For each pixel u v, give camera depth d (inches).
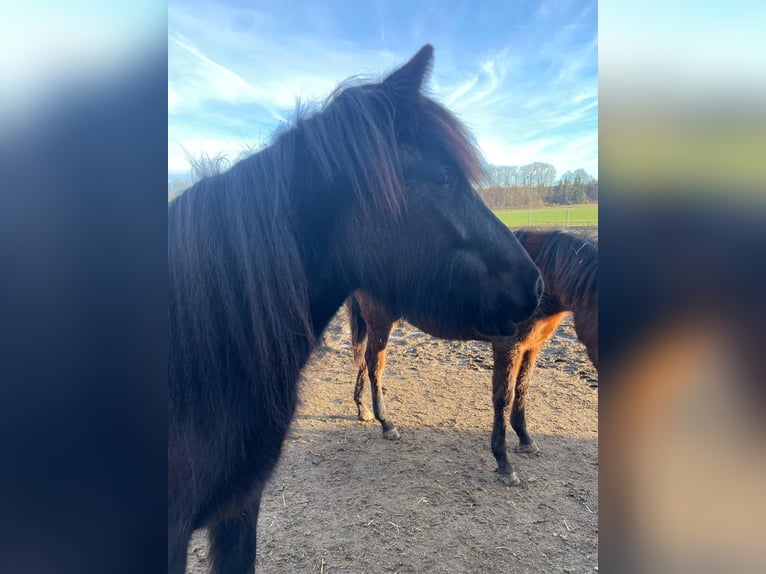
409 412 148.1
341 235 46.3
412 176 46.9
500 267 48.4
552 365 183.6
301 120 47.8
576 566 79.6
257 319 42.0
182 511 38.8
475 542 85.5
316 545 84.8
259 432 44.6
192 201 42.9
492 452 109.6
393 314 53.4
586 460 116.0
